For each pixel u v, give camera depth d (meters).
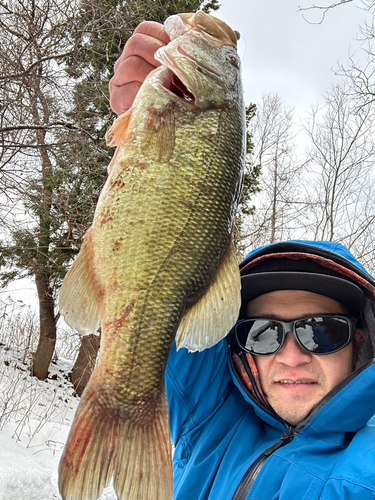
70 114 1.97
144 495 0.34
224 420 0.50
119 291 0.38
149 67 0.47
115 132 0.44
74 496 0.33
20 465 1.21
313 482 0.37
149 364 0.37
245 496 0.40
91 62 1.95
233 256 0.41
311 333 0.46
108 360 0.37
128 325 0.37
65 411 2.08
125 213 0.39
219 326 0.39
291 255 0.48
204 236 0.40
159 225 0.39
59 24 1.76
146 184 0.40
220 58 0.46
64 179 1.97
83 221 2.05
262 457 0.42
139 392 0.37
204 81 0.43
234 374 0.49
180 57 0.43
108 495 1.17
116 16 1.74
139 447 0.35
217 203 0.41
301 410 0.44
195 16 0.48
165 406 0.37
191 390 0.51
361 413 0.41
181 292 0.39
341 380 0.45
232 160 0.43
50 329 2.53
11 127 1.72
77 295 0.39
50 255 2.26
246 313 0.51
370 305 0.47
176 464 0.51
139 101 0.43
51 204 2.04
